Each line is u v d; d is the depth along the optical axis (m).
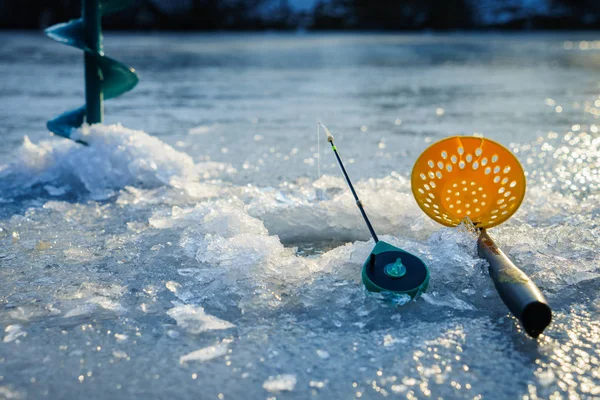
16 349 0.86
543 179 1.47
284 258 1.03
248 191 1.36
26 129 1.97
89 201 1.33
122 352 0.86
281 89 3.18
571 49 6.03
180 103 2.68
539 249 1.07
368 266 0.96
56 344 0.87
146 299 0.96
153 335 0.89
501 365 0.83
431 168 1.11
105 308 0.94
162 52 5.35
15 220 1.22
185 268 1.03
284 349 0.86
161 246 1.10
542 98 2.86
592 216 1.22
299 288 0.97
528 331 0.87
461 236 1.04
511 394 0.80
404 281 0.94
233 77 3.71
